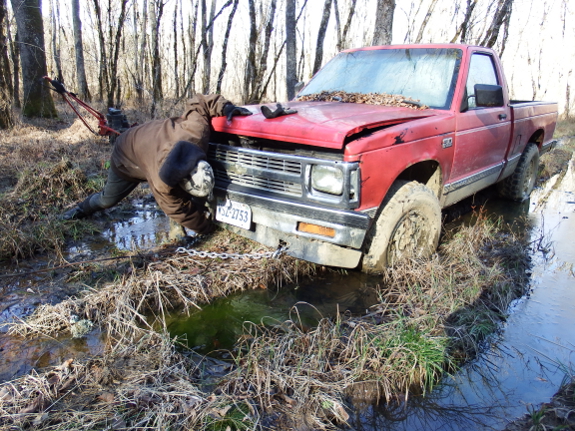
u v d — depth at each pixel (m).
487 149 4.61
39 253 4.00
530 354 2.75
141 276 3.40
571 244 4.56
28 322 2.84
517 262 3.94
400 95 4.13
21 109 12.70
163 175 3.08
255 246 4.02
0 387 2.24
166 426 1.98
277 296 3.39
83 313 2.98
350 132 2.86
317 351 2.55
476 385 2.47
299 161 3.00
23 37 11.80
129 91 19.09
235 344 2.78
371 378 2.42
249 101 11.02
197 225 3.63
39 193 5.05
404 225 3.53
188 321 3.04
